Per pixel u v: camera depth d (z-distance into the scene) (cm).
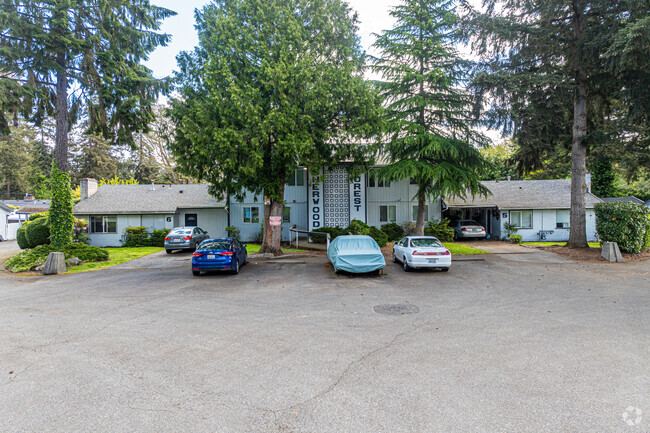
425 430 339
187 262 1722
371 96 1541
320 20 1542
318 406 387
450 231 2484
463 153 1916
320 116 1558
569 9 1667
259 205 2777
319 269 1433
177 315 773
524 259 1631
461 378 453
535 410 374
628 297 906
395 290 1020
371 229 2117
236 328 676
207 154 1365
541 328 662
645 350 547
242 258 1484
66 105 1744
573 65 1752
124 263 1697
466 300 895
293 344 585
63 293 1025
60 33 1551
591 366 488
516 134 1741
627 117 1727
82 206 2670
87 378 462
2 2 1407
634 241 1569
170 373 476
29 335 642
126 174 5562
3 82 1388
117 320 737
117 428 346
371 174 2019
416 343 585
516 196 2794
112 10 1650
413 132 1938
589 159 2103
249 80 1482
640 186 4441
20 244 2266
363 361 511
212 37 1460
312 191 2539
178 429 344
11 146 5250
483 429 339
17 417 368
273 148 1641
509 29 1661
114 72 1658
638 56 1377
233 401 399
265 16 1488
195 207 2739
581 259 1576
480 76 1616
